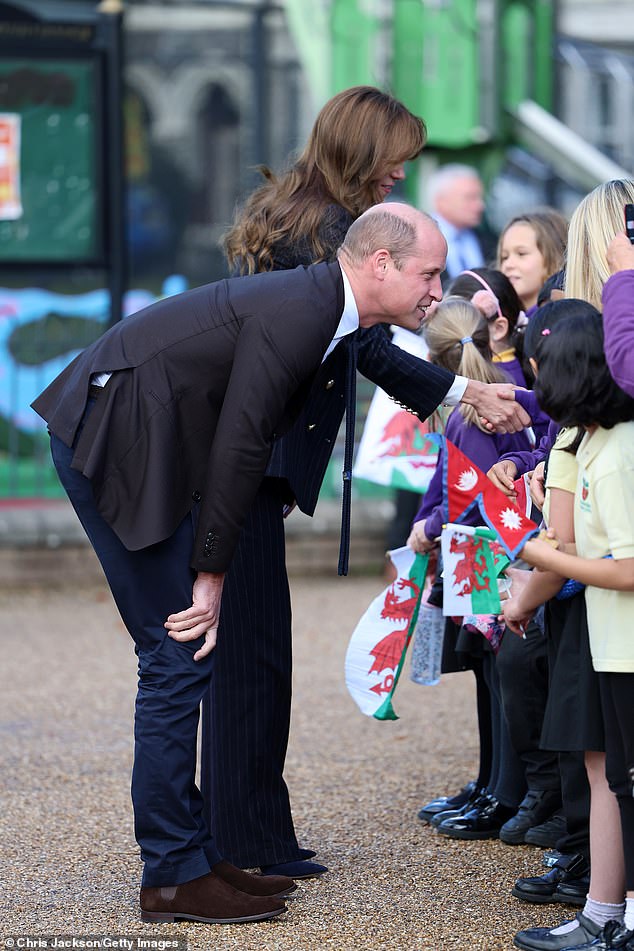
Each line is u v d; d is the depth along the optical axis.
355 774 10.56
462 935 7.33
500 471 8.24
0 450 20.30
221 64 39.78
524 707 8.57
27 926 7.47
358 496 20.14
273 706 8.30
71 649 15.24
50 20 19.47
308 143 8.52
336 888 8.09
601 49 26.36
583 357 6.65
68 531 18.61
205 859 7.54
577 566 6.75
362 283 7.43
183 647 7.49
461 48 23.03
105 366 7.39
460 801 9.48
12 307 21.28
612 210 7.45
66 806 9.77
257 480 7.29
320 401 8.22
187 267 40.25
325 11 23.31
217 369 7.36
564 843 7.95
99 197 19.86
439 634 9.41
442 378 8.38
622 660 6.68
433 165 23.75
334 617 16.77
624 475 6.65
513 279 10.89
